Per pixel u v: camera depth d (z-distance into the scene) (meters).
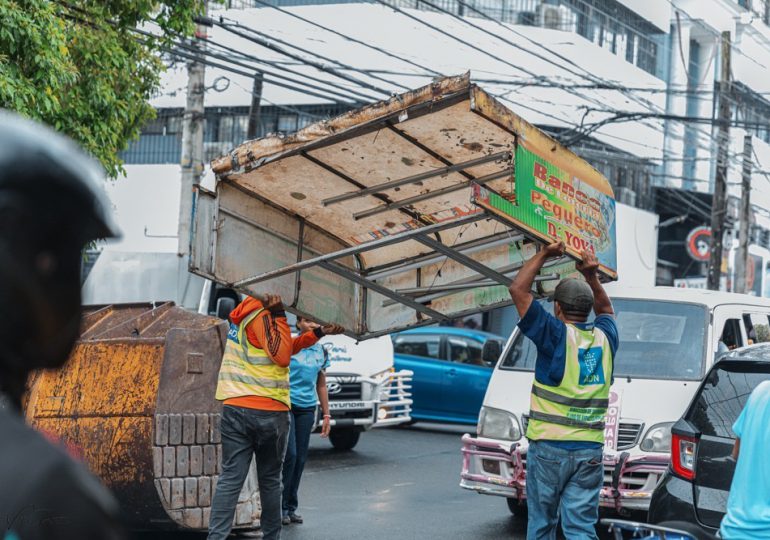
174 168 32.09
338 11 30.84
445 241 7.51
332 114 31.02
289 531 10.04
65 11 14.13
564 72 32.31
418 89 6.05
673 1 38.56
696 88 39.91
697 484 6.92
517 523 10.81
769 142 44.62
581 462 6.82
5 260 1.50
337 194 7.18
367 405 15.59
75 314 1.58
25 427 1.46
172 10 14.91
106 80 14.29
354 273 7.65
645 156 36.50
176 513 8.68
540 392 6.88
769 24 43.28
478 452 10.22
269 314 7.66
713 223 28.08
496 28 31.52
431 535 10.07
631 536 4.25
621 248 34.12
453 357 19.31
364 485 13.11
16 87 11.98
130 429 8.64
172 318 9.51
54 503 1.39
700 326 10.61
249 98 31.48
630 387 9.98
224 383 7.82
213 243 6.96
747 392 6.91
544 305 12.14
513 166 6.16
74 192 1.54
